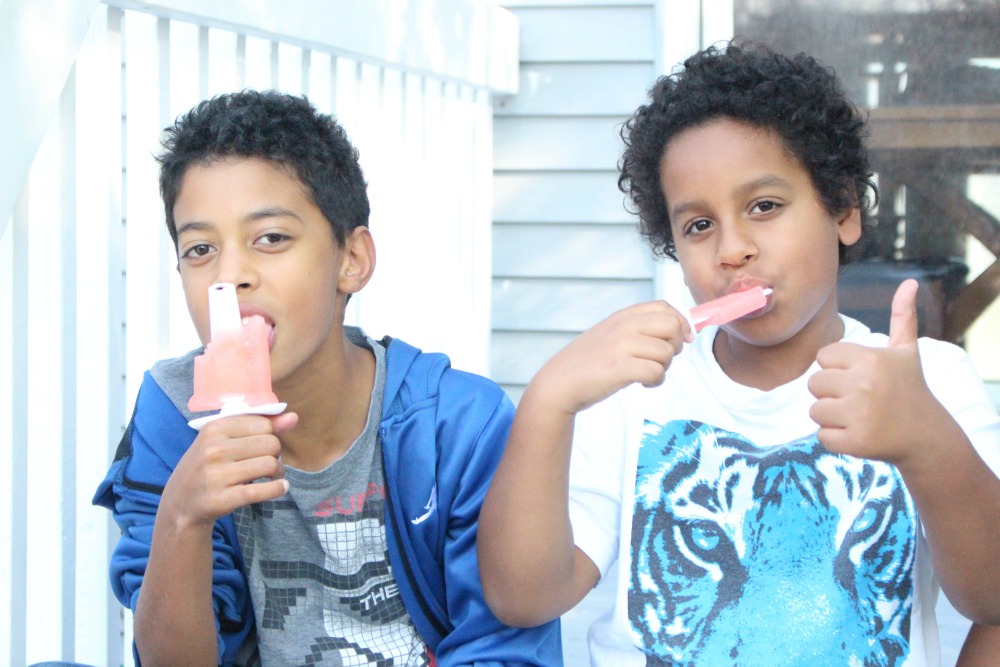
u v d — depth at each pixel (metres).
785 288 1.63
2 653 2.11
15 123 1.93
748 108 1.65
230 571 1.78
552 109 3.94
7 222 1.95
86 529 2.36
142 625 1.58
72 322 2.23
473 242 3.87
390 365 1.87
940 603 3.15
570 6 3.91
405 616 1.85
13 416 2.09
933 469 1.38
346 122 3.13
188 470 1.45
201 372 1.47
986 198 3.64
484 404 1.86
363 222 1.85
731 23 3.78
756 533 1.71
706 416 1.79
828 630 1.64
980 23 3.61
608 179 3.92
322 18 2.84
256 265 1.63
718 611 1.68
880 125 3.69
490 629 1.79
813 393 1.40
